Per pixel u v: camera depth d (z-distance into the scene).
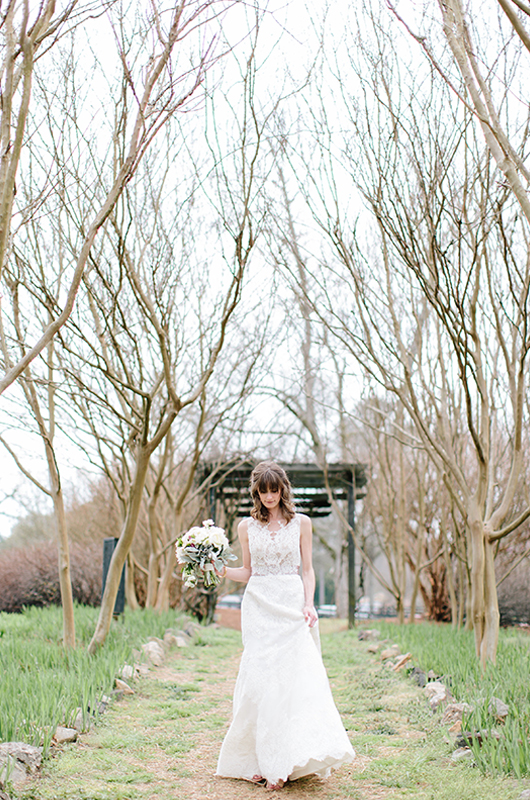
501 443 8.03
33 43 3.30
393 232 5.17
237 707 3.56
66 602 6.28
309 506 13.48
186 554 3.87
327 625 12.82
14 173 3.33
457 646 6.40
